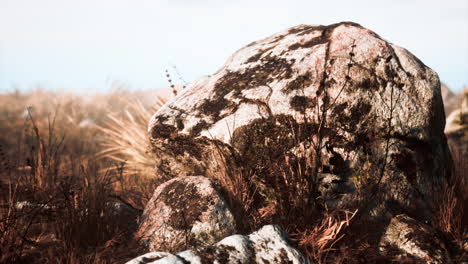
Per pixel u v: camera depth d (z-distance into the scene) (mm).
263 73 3637
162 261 2264
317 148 3225
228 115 3441
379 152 3287
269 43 4031
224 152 3396
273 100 3357
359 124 3268
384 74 3369
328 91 3307
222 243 2492
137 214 3545
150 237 2938
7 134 8281
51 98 11922
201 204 2986
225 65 4141
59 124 9109
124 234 3162
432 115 3420
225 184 3283
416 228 2926
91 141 8078
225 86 3701
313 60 3492
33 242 2885
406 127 3326
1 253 2617
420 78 3420
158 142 3693
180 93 4109
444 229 3199
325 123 3248
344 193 3234
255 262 2428
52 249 2861
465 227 3250
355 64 3377
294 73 3459
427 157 3445
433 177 3508
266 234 2625
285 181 3201
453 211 3320
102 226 3121
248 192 3350
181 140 3578
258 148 3328
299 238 2908
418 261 2727
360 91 3291
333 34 3648
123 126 6516
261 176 3342
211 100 3635
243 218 3148
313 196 3217
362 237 2990
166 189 3256
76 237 2955
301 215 3100
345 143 3248
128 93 11180
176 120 3621
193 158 3625
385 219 3238
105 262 2729
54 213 3209
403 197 3312
